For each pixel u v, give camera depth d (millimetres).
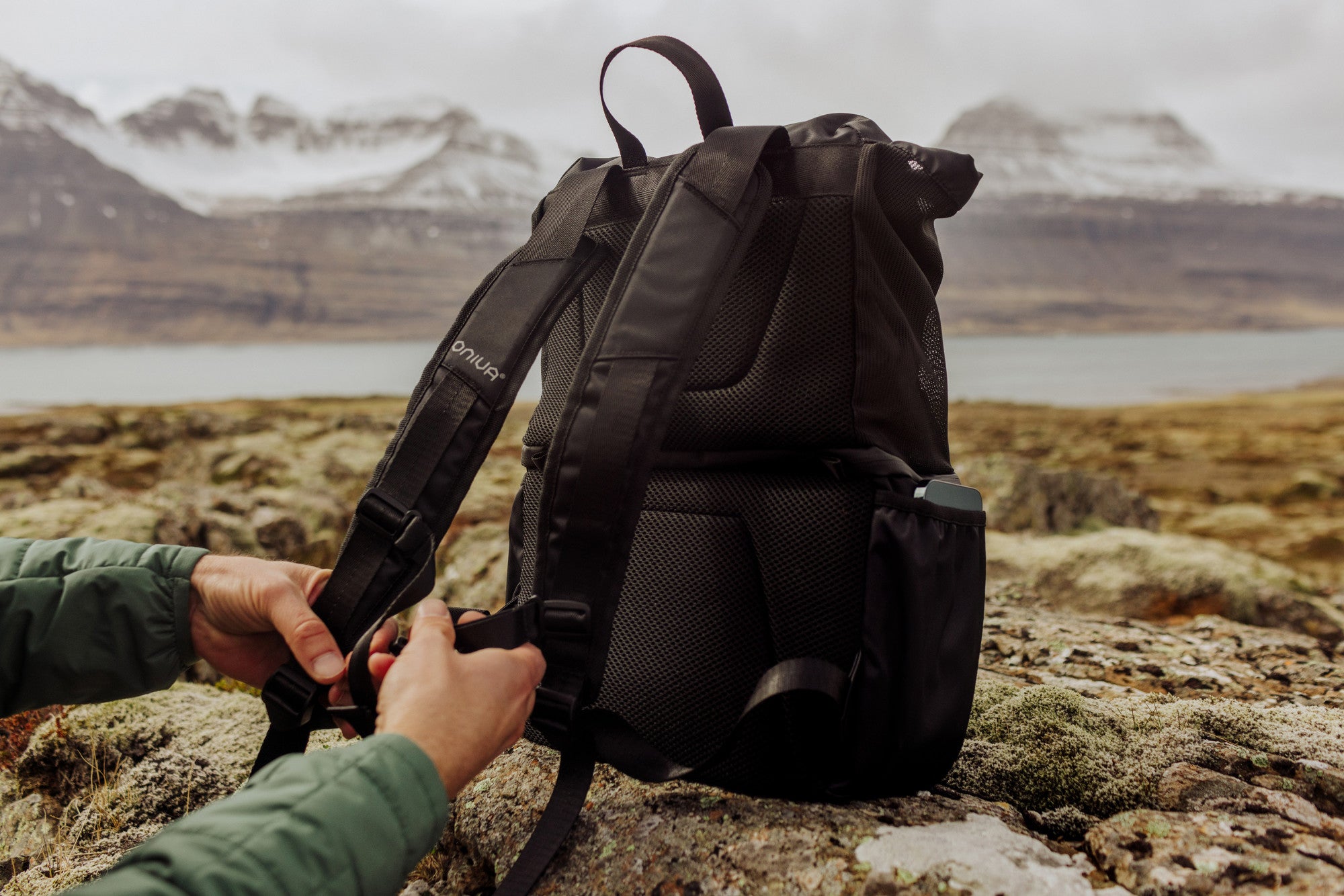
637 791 1532
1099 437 43344
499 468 11930
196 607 1241
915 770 1352
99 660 1190
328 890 738
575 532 1199
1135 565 5312
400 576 1327
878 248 1417
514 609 1103
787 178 1468
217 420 22547
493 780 1668
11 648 1163
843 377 1393
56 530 5125
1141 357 196875
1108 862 1267
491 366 1420
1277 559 13453
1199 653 2596
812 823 1342
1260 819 1347
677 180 1402
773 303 1445
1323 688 2234
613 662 1529
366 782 806
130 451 18812
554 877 1342
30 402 94000
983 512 1502
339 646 1271
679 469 1523
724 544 1468
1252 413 68000
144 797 2055
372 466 12352
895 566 1299
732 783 1443
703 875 1255
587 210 1533
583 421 1241
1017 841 1296
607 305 1328
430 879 1672
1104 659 2525
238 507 6453
